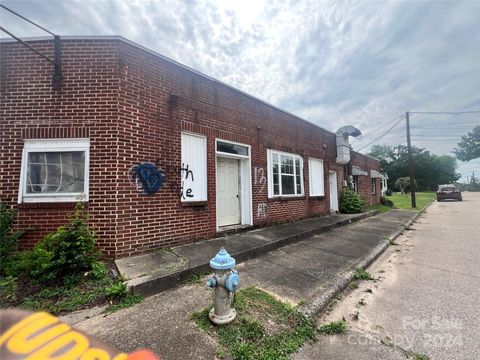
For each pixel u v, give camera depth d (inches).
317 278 165.6
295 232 281.0
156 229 201.0
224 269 105.2
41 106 181.9
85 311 116.3
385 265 206.2
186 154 231.0
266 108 329.7
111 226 177.6
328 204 460.4
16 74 182.9
